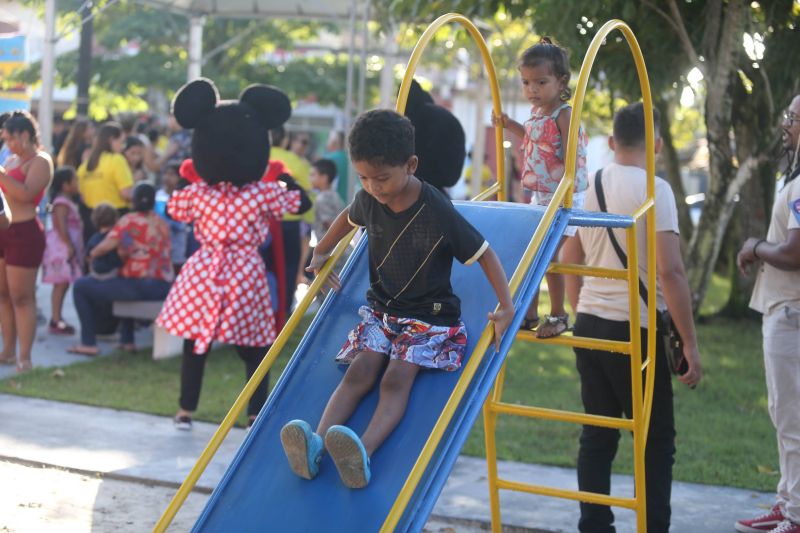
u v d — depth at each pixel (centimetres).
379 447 384
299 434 379
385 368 416
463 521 597
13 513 586
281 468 403
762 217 1289
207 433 771
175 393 884
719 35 1091
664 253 511
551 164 484
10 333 964
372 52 1706
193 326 748
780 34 1084
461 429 370
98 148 1160
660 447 527
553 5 996
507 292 389
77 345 1054
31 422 775
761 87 1128
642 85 488
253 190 758
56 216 1092
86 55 1917
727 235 1395
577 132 429
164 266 1027
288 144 1241
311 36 2922
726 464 721
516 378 988
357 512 368
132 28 2681
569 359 1101
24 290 922
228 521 391
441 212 390
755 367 1059
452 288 434
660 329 518
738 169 1166
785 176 568
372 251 408
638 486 491
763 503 639
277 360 1027
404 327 404
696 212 2931
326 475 391
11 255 911
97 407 830
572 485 664
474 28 490
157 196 1177
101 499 622
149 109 3128
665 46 1097
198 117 754
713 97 1109
